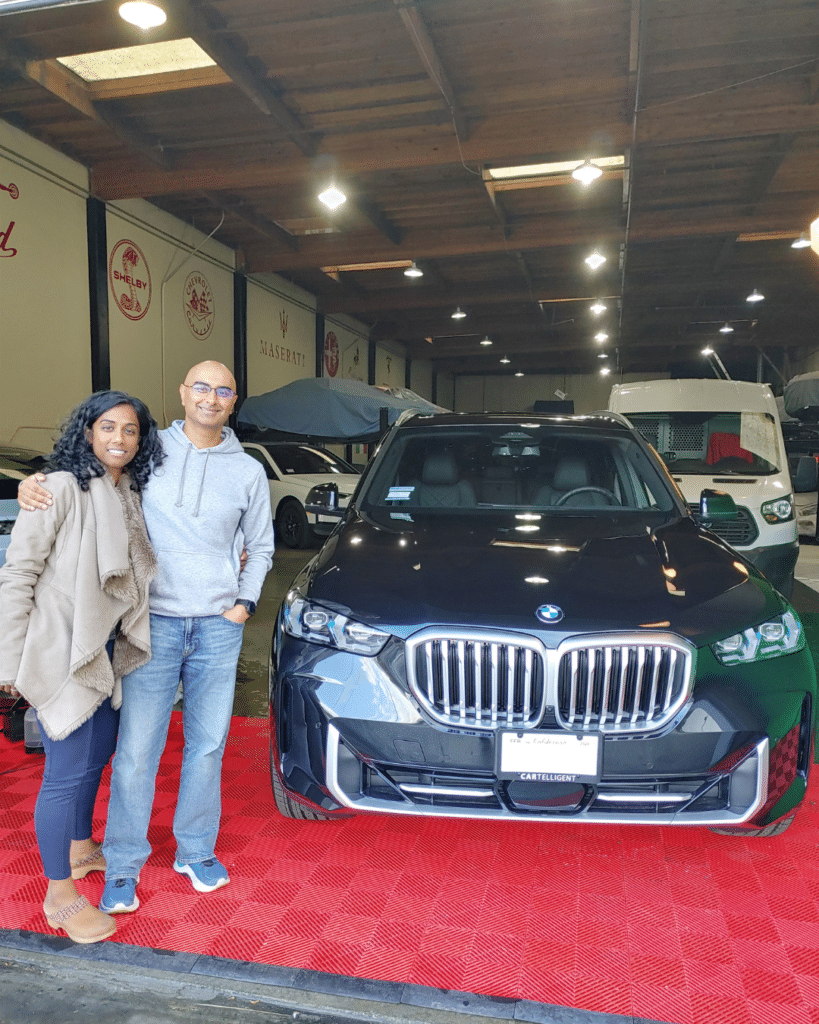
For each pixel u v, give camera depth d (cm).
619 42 703
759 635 213
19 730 324
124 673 197
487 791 202
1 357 829
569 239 1255
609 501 311
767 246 1440
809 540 950
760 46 709
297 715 215
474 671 201
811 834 256
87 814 218
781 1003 173
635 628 200
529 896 217
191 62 743
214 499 204
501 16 662
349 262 1341
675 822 201
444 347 2481
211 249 1270
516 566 235
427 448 337
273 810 273
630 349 2659
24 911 206
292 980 179
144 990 176
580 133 836
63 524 182
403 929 200
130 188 951
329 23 669
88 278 964
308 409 1193
